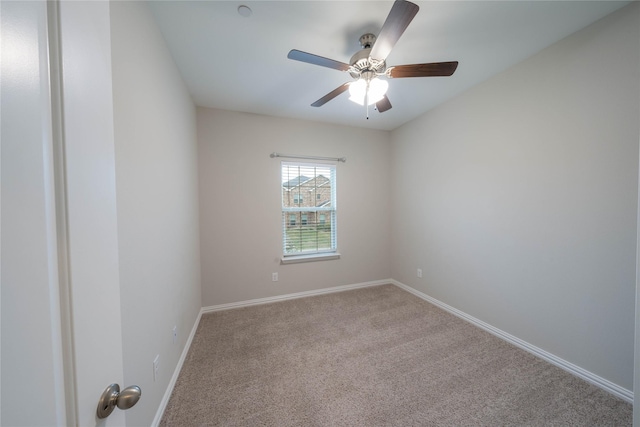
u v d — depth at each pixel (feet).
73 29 1.28
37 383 1.03
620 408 4.35
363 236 11.01
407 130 10.19
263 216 9.30
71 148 1.23
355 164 10.75
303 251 10.14
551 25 4.83
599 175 4.77
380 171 11.24
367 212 11.05
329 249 10.57
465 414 4.30
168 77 5.12
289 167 9.85
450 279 8.33
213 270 8.66
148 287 3.77
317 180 10.31
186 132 6.70
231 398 4.68
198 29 4.74
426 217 9.31
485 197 7.04
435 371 5.39
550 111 5.50
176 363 5.24
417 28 4.87
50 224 1.12
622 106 4.44
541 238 5.74
